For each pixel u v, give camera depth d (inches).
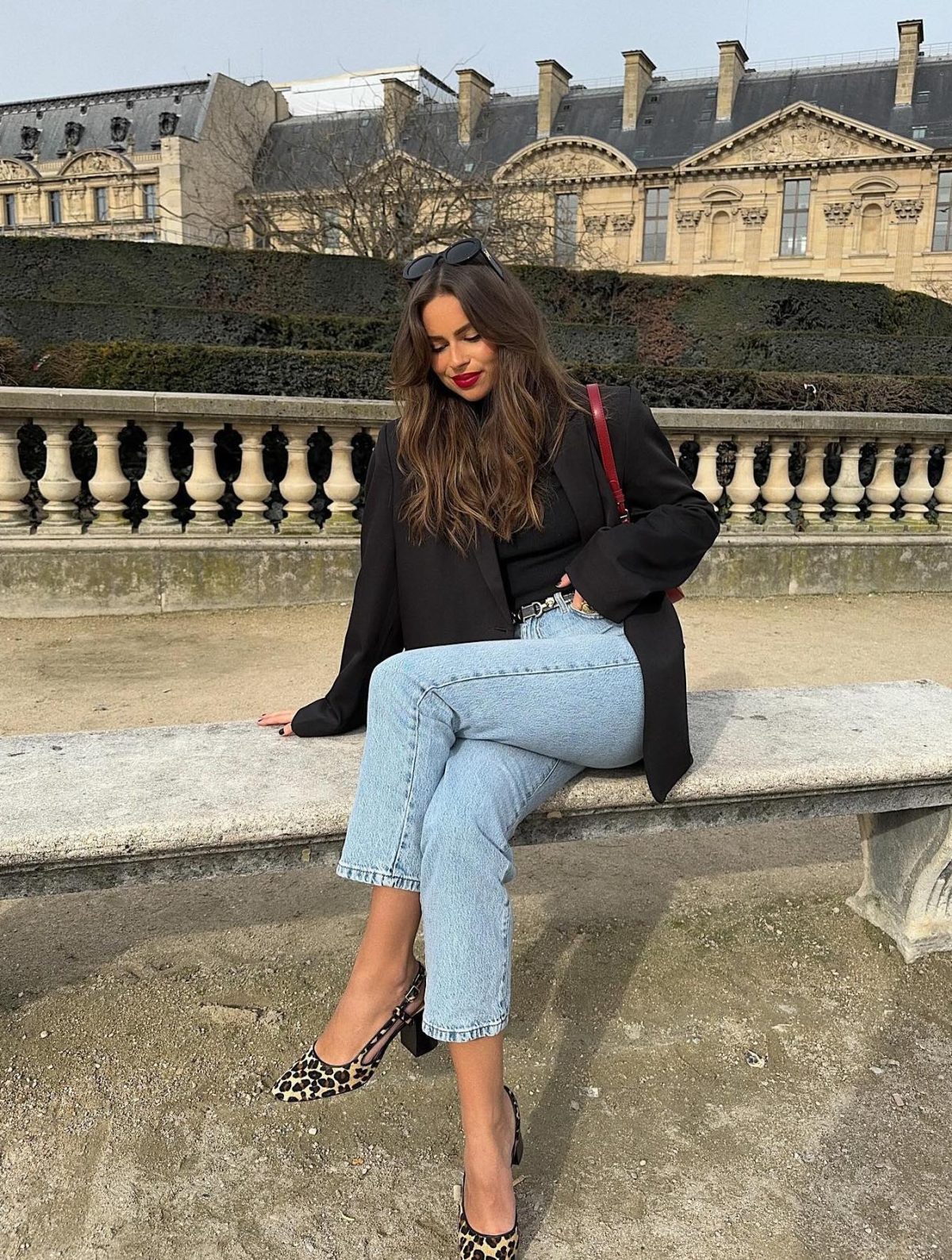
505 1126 70.1
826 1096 86.2
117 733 99.3
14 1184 74.6
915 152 1743.4
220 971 103.9
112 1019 95.0
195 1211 72.9
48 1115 81.8
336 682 94.3
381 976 74.2
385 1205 73.9
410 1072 89.2
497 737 76.2
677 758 82.2
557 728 76.7
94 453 280.4
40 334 351.3
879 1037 94.4
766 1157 79.1
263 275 421.4
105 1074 87.0
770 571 285.7
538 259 834.2
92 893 121.1
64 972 103.0
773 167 1825.8
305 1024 95.0
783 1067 89.8
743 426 280.7
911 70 1812.3
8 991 99.1
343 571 261.9
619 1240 71.0
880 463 294.8
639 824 89.9
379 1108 84.3
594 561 81.3
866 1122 83.1
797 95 1887.3
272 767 89.1
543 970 104.3
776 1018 97.0
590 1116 83.2
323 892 122.6
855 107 1839.3
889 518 300.5
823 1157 79.2
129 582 250.1
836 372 384.2
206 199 1749.5
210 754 92.8
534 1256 69.6
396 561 88.7
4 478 248.7
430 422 84.0
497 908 68.1
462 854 67.7
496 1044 68.0
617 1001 99.3
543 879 125.3
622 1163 78.2
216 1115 82.6
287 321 360.8
